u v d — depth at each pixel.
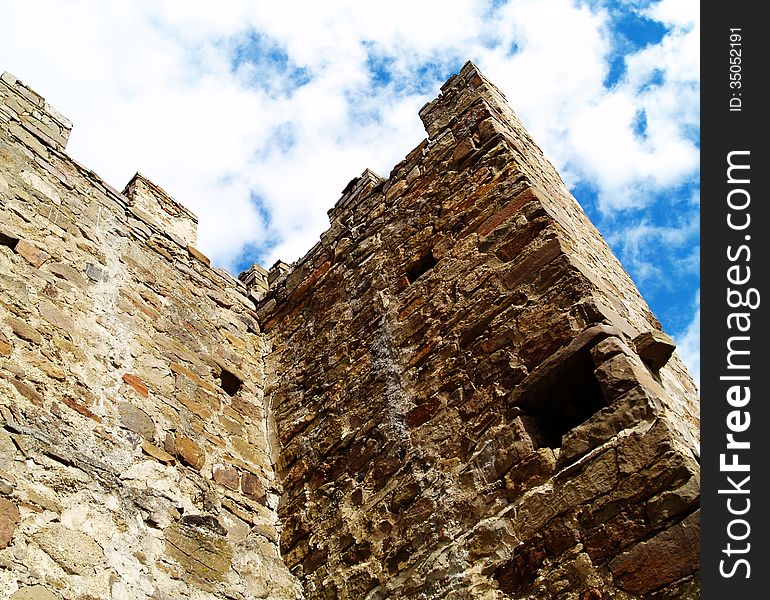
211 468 6.86
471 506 5.34
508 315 6.11
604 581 4.32
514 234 6.66
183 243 9.27
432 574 5.26
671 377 6.62
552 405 5.49
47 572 4.75
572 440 4.99
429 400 6.30
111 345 6.94
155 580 5.43
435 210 7.83
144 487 6.02
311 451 7.22
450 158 8.16
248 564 6.25
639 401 4.81
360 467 6.56
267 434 7.89
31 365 5.93
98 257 7.68
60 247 7.26
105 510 5.51
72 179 8.13
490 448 5.48
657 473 4.43
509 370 5.77
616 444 4.72
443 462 5.80
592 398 5.39
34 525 4.93
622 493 4.52
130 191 9.30
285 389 8.23
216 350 8.37
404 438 6.29
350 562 6.00
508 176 7.27
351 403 7.16
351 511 6.33
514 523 4.96
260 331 9.37
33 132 8.03
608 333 5.29
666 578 4.08
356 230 8.91
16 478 5.07
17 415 5.47
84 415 6.04
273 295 9.64
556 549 4.64
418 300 7.18
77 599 4.78
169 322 7.99
